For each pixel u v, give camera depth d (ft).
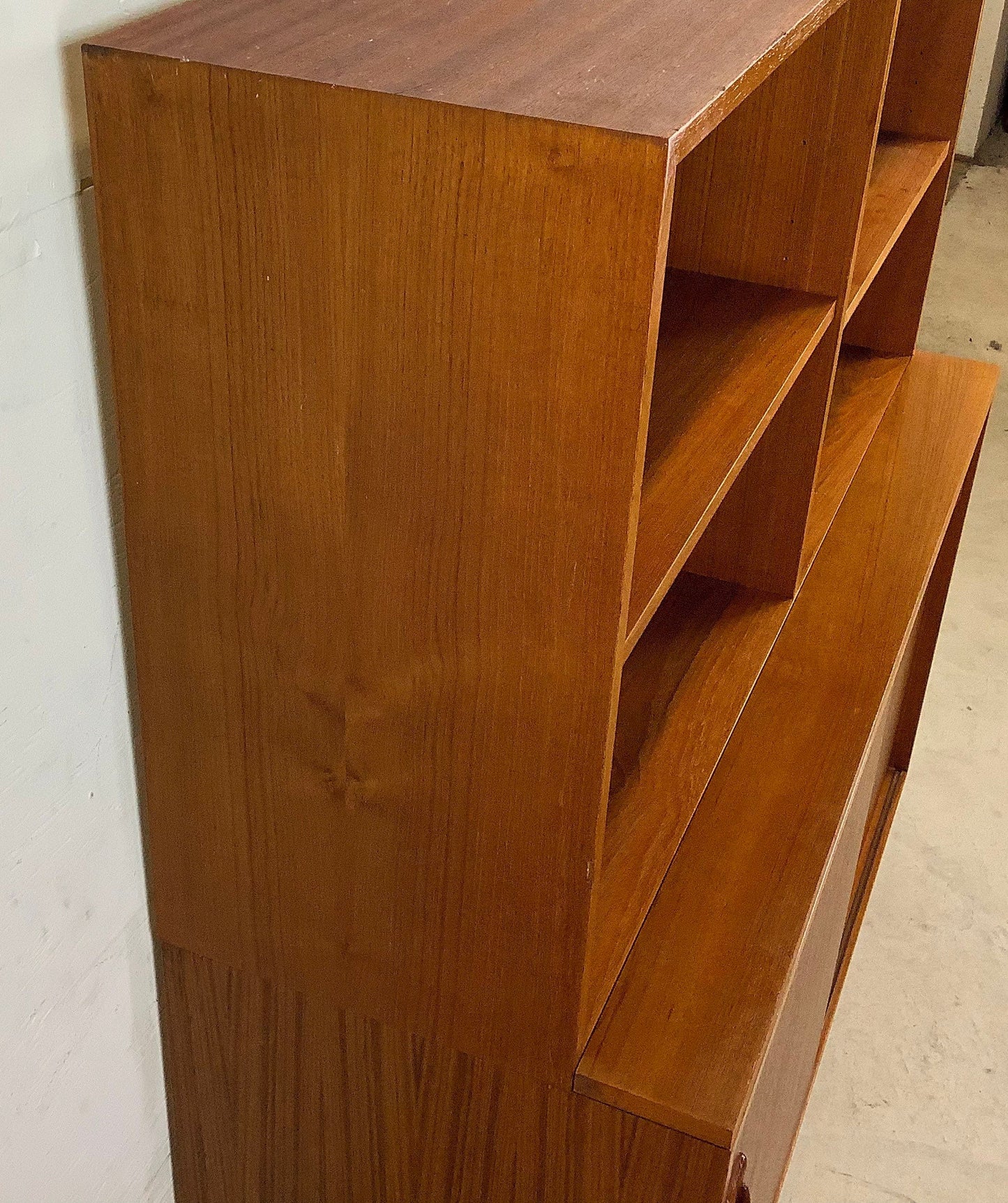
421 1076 3.65
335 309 2.72
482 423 2.71
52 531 3.09
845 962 6.56
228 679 3.29
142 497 3.12
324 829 3.39
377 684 3.12
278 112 2.56
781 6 3.06
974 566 10.14
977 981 6.86
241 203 2.68
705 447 3.70
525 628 2.89
